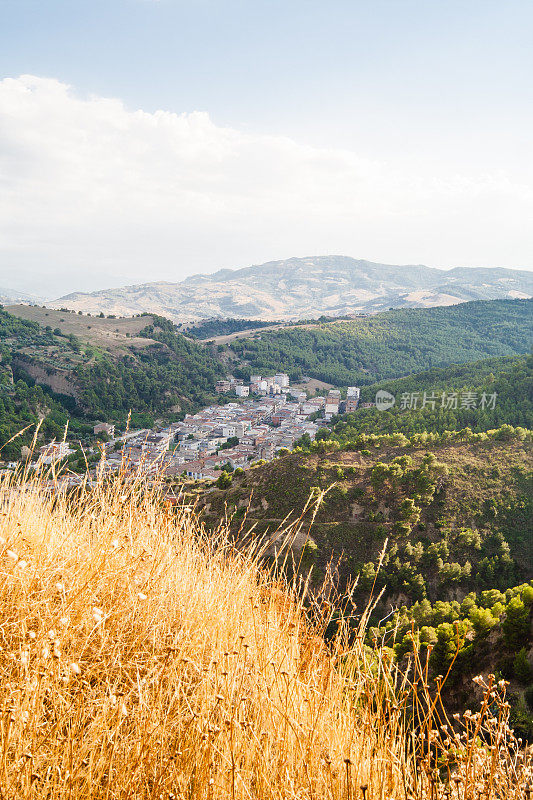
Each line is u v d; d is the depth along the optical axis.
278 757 2.08
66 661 2.19
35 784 1.70
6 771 1.67
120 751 1.95
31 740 1.87
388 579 35.94
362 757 2.12
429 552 40.16
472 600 24.62
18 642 2.34
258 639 2.90
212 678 2.40
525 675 13.30
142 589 3.01
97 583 2.90
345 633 2.84
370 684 2.44
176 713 2.19
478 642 15.63
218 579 3.50
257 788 1.95
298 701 2.44
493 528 43.88
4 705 1.87
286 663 2.74
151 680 2.26
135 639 2.64
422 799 2.00
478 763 2.06
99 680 2.23
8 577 2.61
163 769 1.94
